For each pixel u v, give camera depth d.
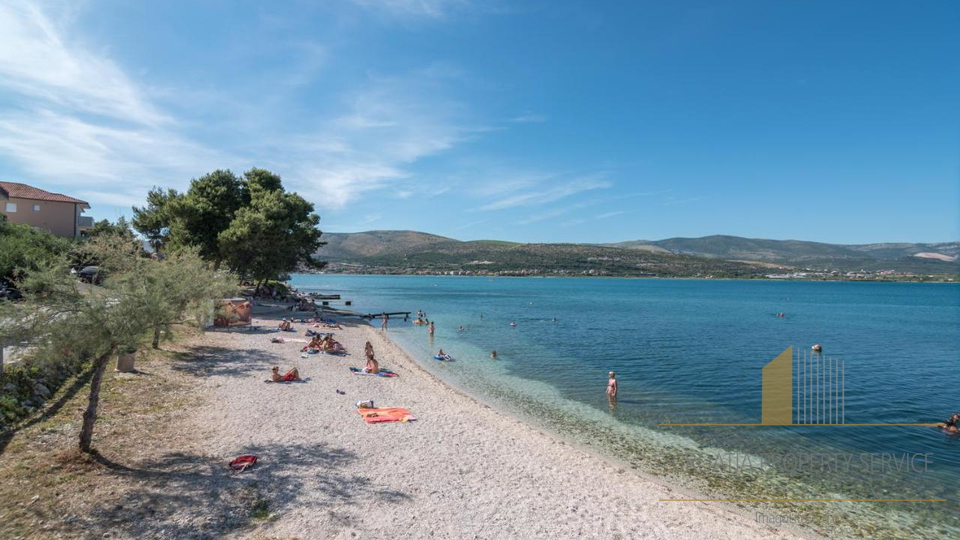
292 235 46.47
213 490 9.60
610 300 98.44
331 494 9.90
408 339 38.72
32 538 7.50
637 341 39.22
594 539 9.01
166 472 10.24
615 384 21.11
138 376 17.00
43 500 8.60
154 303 10.03
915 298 120.38
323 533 8.44
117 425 12.46
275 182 50.69
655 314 66.00
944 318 65.56
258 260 43.78
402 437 13.80
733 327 51.34
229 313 27.95
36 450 10.45
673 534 9.45
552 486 11.35
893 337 44.88
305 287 144.00
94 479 9.59
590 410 19.14
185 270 13.83
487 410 18.22
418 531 8.77
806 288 186.12
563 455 13.63
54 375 14.20
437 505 9.84
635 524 9.76
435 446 13.33
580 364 28.86
